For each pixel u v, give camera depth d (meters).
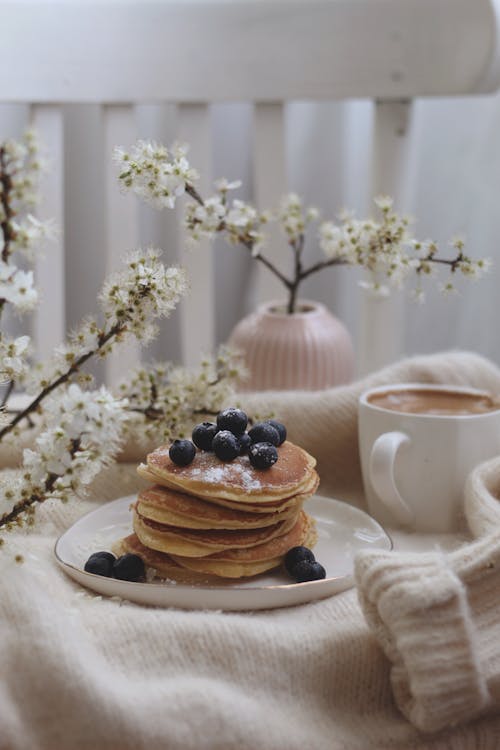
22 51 1.38
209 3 1.38
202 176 1.43
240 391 1.18
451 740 0.81
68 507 0.99
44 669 0.79
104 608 0.85
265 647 0.82
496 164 1.73
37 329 1.43
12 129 1.56
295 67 1.39
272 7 1.38
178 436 0.98
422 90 1.37
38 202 0.84
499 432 0.98
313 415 1.06
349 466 1.08
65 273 1.68
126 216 1.43
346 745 0.80
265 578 0.89
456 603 0.80
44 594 0.83
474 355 1.13
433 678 0.79
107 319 0.86
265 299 1.46
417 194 1.80
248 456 0.90
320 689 0.82
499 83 1.38
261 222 1.08
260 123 1.42
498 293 1.78
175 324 1.75
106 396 0.82
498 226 1.75
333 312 1.86
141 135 1.66
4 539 0.90
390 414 0.98
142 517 0.90
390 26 1.36
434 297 1.82
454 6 1.34
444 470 0.97
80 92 1.39
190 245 1.01
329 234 1.07
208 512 0.88
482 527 0.90
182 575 0.89
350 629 0.84
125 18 1.38
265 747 0.78
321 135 1.78
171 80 1.39
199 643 0.82
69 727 0.78
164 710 0.78
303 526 0.93
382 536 0.94
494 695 0.81
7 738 0.78
